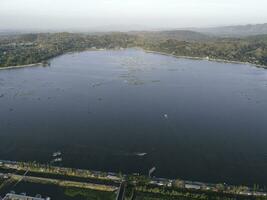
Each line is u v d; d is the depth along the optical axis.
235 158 170.75
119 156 170.50
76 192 134.62
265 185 146.50
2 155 170.50
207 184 143.12
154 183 142.38
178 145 184.38
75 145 182.62
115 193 134.00
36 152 174.12
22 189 136.00
